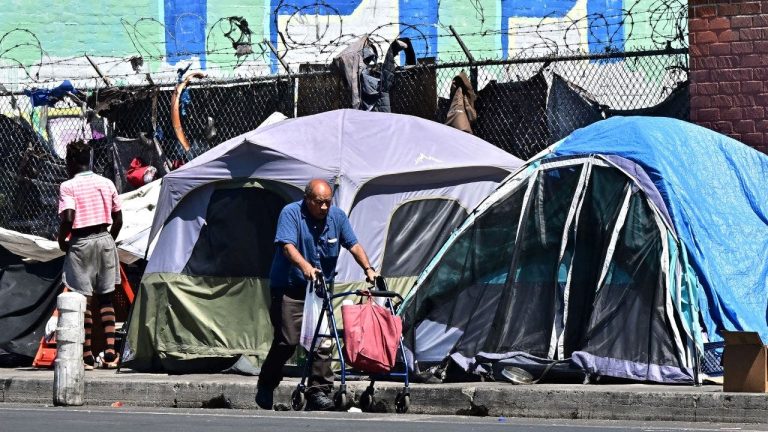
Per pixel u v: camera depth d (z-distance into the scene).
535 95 51.75
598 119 50.75
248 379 40.62
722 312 38.34
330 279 35.94
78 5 80.81
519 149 51.91
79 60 80.50
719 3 46.59
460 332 40.41
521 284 40.06
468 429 28.75
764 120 45.94
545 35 82.00
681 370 36.84
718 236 39.78
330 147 44.50
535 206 40.44
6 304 49.06
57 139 70.88
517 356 38.72
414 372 39.66
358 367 34.12
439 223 44.59
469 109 51.91
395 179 44.38
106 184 46.31
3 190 59.06
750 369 32.84
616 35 81.69
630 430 28.61
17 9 80.31
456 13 81.31
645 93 63.91
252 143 44.09
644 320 37.69
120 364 45.47
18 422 30.52
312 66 57.47
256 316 43.81
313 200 34.91
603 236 39.06
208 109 57.84
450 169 44.69
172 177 45.22
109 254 46.16
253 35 80.88
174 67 80.81
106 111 58.94
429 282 40.97
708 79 46.66
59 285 48.91
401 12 81.12
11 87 68.38
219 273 44.41
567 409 34.09
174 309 44.62
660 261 37.97
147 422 30.52
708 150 41.94
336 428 28.83
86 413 34.22
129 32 80.94
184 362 44.16
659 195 38.78
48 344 47.72
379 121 46.19
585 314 38.75
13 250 49.56
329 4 81.06
